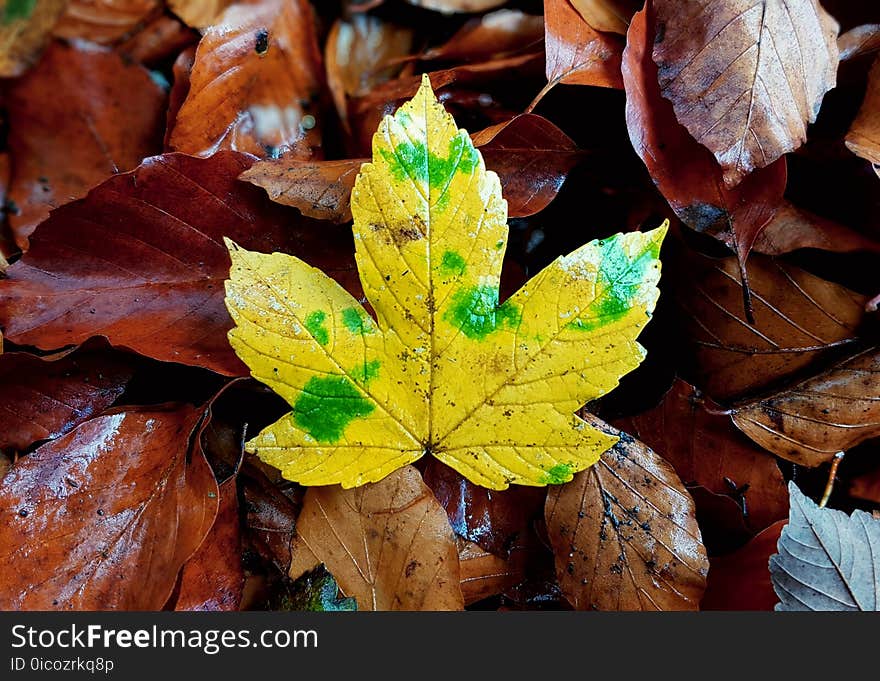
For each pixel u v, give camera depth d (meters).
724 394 0.42
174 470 0.39
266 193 0.40
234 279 0.37
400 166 0.37
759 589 0.39
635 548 0.39
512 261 0.41
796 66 0.38
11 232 0.43
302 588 0.38
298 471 0.37
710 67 0.38
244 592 0.39
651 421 0.41
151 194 0.40
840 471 0.41
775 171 0.39
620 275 0.37
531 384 0.38
